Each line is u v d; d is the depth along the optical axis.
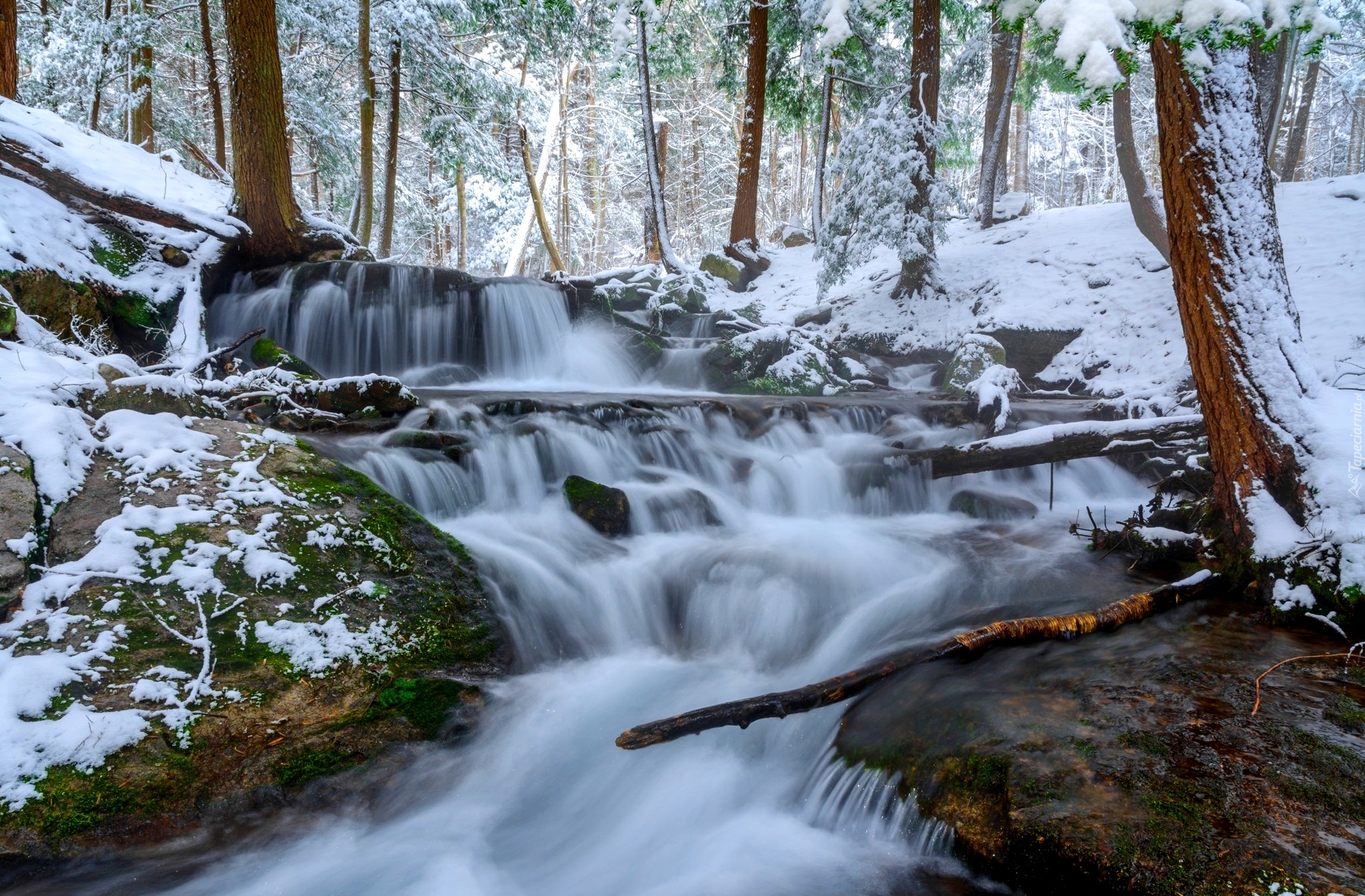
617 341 13.28
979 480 8.62
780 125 23.73
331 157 20.58
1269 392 4.85
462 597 4.71
